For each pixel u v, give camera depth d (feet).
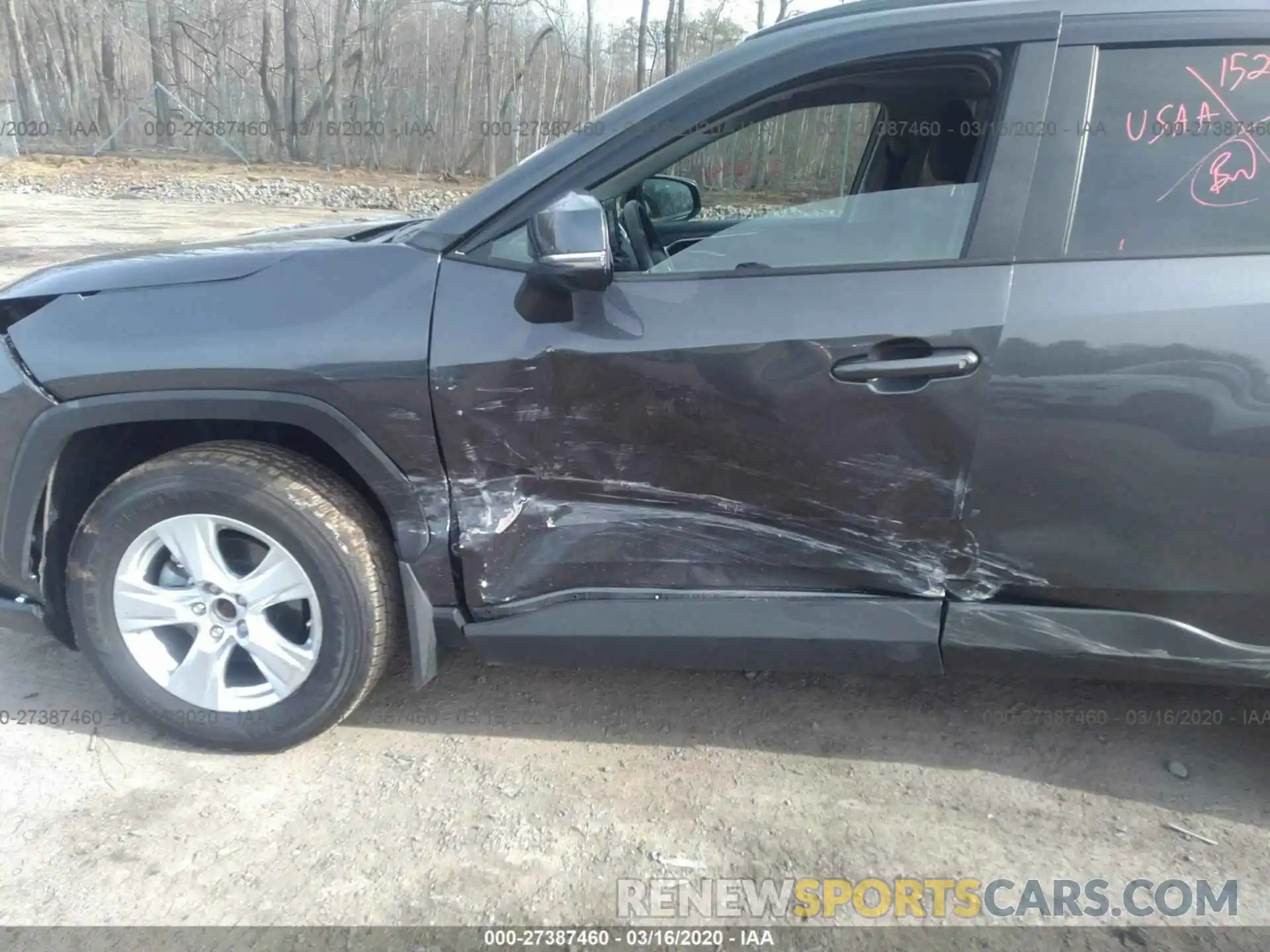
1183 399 6.73
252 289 7.55
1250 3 6.96
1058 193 6.95
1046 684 9.58
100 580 7.97
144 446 8.39
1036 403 6.85
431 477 7.54
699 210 8.01
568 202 6.87
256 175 74.08
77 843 7.31
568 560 7.83
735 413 7.18
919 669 7.70
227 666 8.18
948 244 7.09
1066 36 7.02
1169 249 6.85
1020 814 7.81
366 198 65.21
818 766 8.37
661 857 7.30
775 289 7.12
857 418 7.06
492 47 73.51
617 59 65.10
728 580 7.77
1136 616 7.34
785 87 7.30
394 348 7.26
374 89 80.33
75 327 7.66
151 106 93.35
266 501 7.50
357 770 8.21
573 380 7.24
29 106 93.50
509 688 9.46
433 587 7.83
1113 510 7.03
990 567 7.39
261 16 90.94
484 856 7.27
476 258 7.41
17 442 7.74
